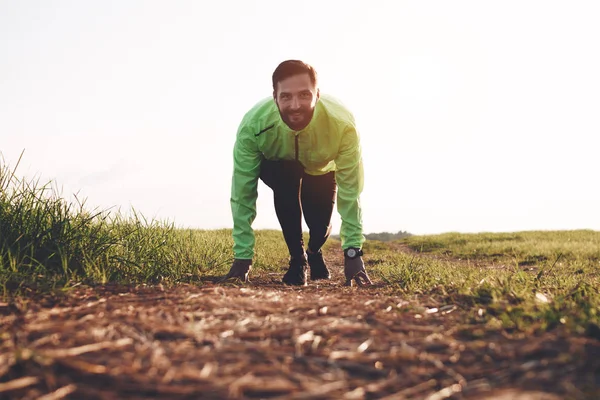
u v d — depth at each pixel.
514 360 1.67
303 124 3.74
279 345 1.80
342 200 4.26
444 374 1.56
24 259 3.30
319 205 4.78
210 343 1.81
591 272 6.71
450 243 15.34
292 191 4.28
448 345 1.82
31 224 3.51
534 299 2.58
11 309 2.21
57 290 2.59
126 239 4.19
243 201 4.21
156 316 2.13
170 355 1.64
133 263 3.73
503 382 1.50
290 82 3.63
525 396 1.40
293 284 4.29
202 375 1.47
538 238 15.08
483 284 3.03
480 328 2.05
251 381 1.44
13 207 3.60
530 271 6.75
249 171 4.17
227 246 6.01
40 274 3.02
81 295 2.60
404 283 3.89
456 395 1.42
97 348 1.66
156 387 1.39
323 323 2.12
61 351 1.60
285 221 4.34
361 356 1.69
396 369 1.61
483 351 1.76
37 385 1.41
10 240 3.37
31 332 1.82
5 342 1.71
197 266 4.52
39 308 2.25
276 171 4.22
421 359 1.67
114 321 1.99
